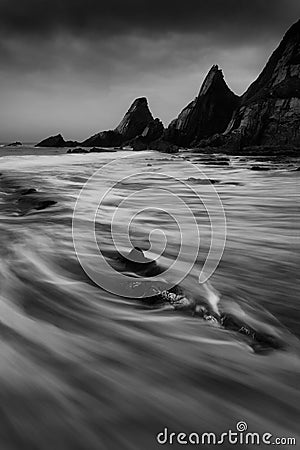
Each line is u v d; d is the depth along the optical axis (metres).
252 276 4.60
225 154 35.31
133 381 2.32
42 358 2.59
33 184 15.41
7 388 2.17
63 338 2.96
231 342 2.93
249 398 2.18
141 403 2.09
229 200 11.54
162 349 2.79
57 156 36.84
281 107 39.72
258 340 2.98
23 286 4.22
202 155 34.19
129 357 2.65
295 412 2.07
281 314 3.50
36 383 2.25
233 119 46.03
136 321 3.34
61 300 3.83
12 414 1.94
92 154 40.88
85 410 2.00
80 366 2.49
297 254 5.61
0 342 2.82
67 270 4.83
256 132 39.84
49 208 9.90
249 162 25.91
